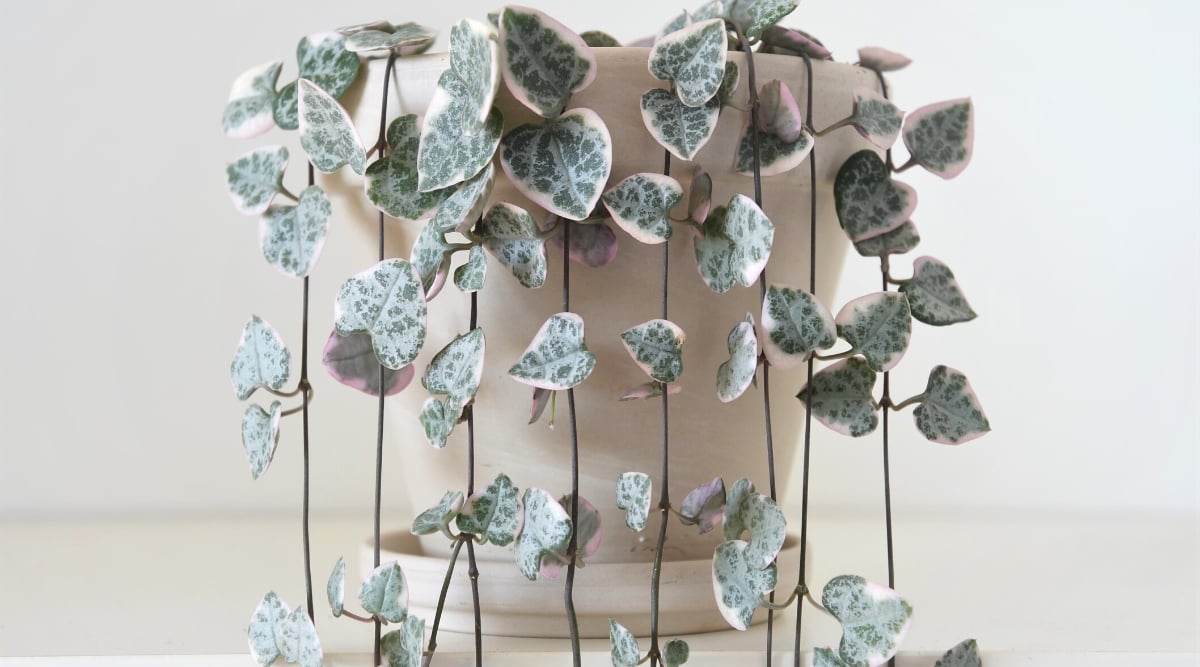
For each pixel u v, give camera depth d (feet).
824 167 1.84
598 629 1.89
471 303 1.76
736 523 1.68
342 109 1.67
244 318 3.76
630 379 1.82
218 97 3.71
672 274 1.78
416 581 1.94
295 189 3.77
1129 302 3.68
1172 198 3.64
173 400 3.76
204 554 2.96
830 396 1.70
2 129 3.66
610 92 1.69
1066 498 3.74
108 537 3.25
